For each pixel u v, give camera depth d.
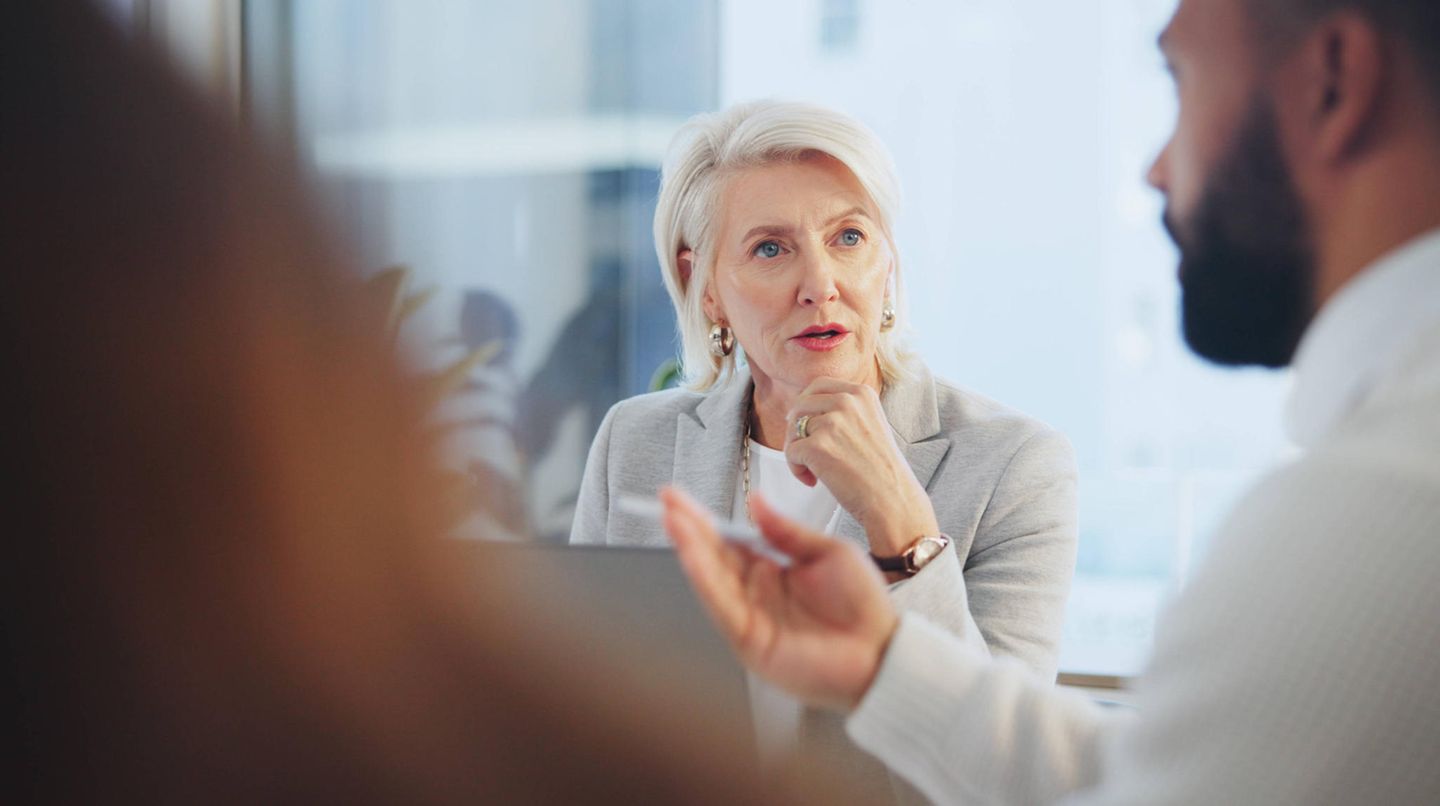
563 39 4.40
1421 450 0.53
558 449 4.30
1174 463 3.72
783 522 0.76
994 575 1.60
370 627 0.30
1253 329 0.65
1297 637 0.52
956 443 1.70
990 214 3.87
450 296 0.35
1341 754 0.51
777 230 1.70
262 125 0.31
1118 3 3.72
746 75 4.20
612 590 0.78
